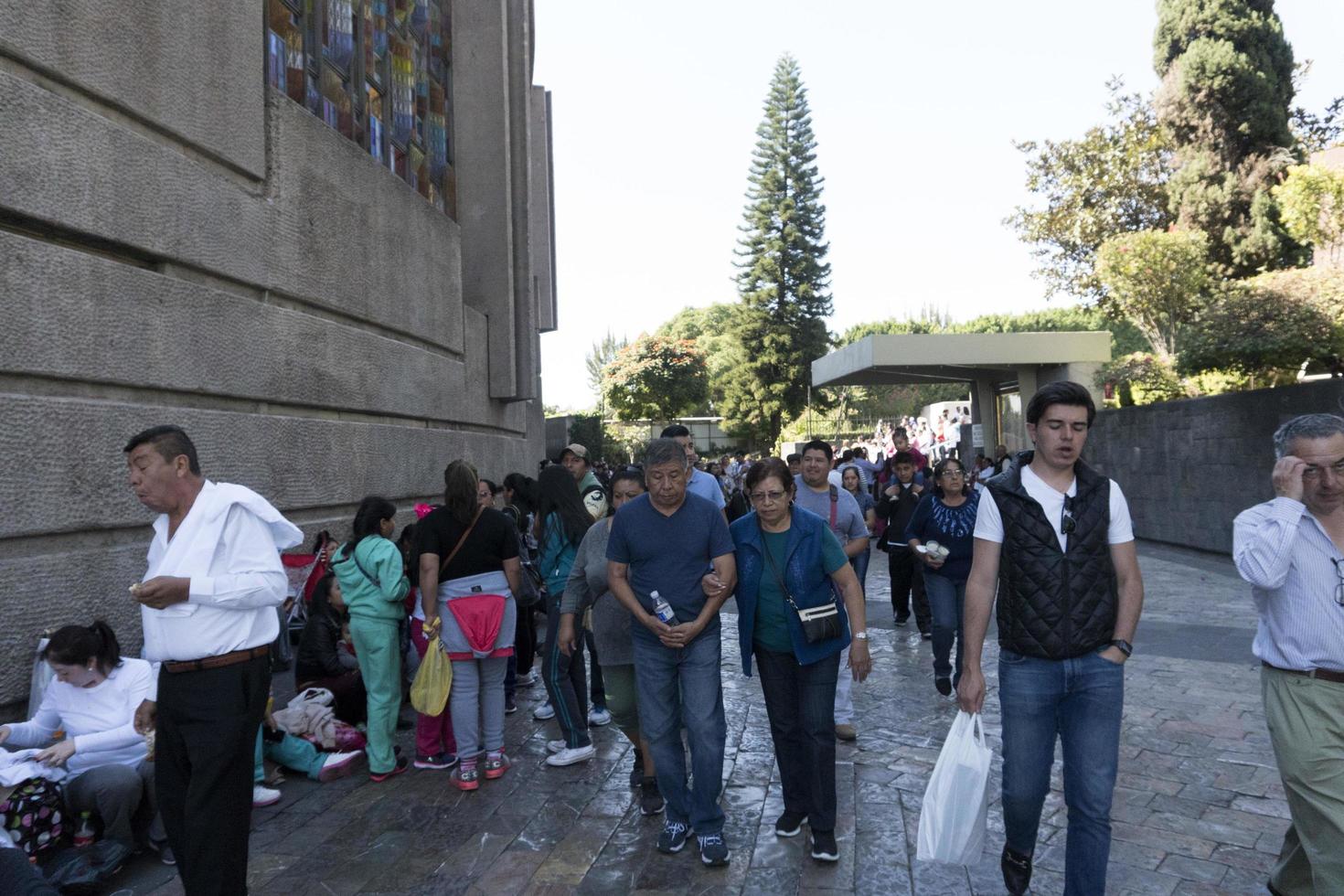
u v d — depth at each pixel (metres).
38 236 4.53
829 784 3.97
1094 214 22.34
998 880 3.80
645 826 4.43
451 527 5.09
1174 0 20.27
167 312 5.25
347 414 7.59
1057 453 3.24
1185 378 18.28
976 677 3.39
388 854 4.12
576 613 4.90
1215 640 8.31
